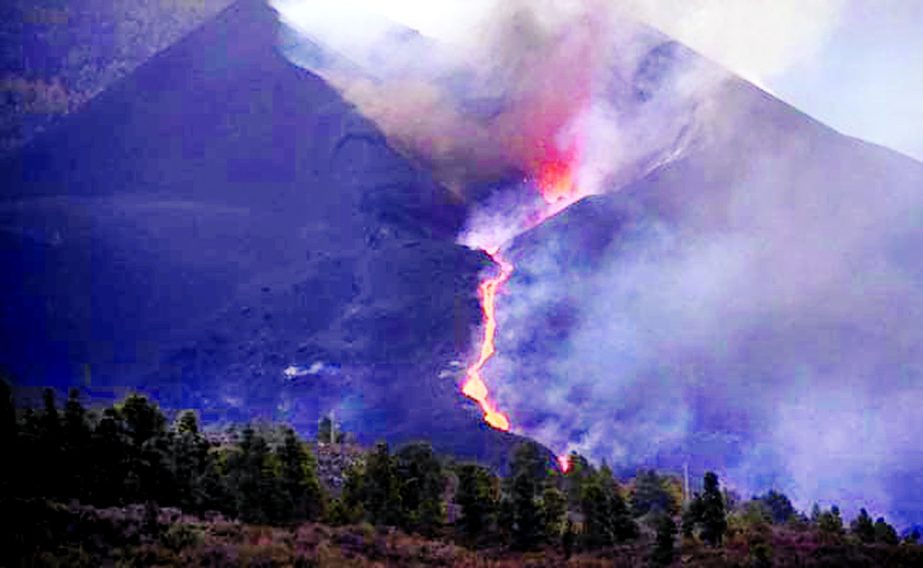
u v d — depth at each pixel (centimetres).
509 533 8544
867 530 9144
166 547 6819
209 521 7650
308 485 8419
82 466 7850
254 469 8269
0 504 6850
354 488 8775
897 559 8312
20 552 6253
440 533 8581
